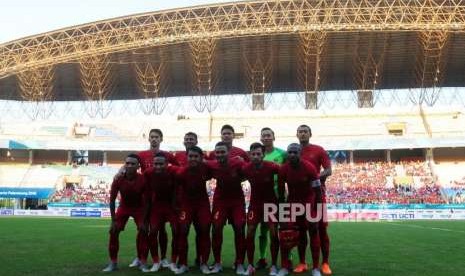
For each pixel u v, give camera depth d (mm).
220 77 71875
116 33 63875
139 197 10469
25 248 14156
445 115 67875
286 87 74438
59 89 75312
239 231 9930
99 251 13484
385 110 70375
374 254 13133
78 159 66875
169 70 70438
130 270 9992
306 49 62469
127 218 10523
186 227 9906
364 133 65938
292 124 69812
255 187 10023
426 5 57812
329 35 59969
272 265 9820
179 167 10211
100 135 70250
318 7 59375
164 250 10797
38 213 49219
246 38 61562
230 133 10727
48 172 62781
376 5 57875
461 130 64125
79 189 57656
